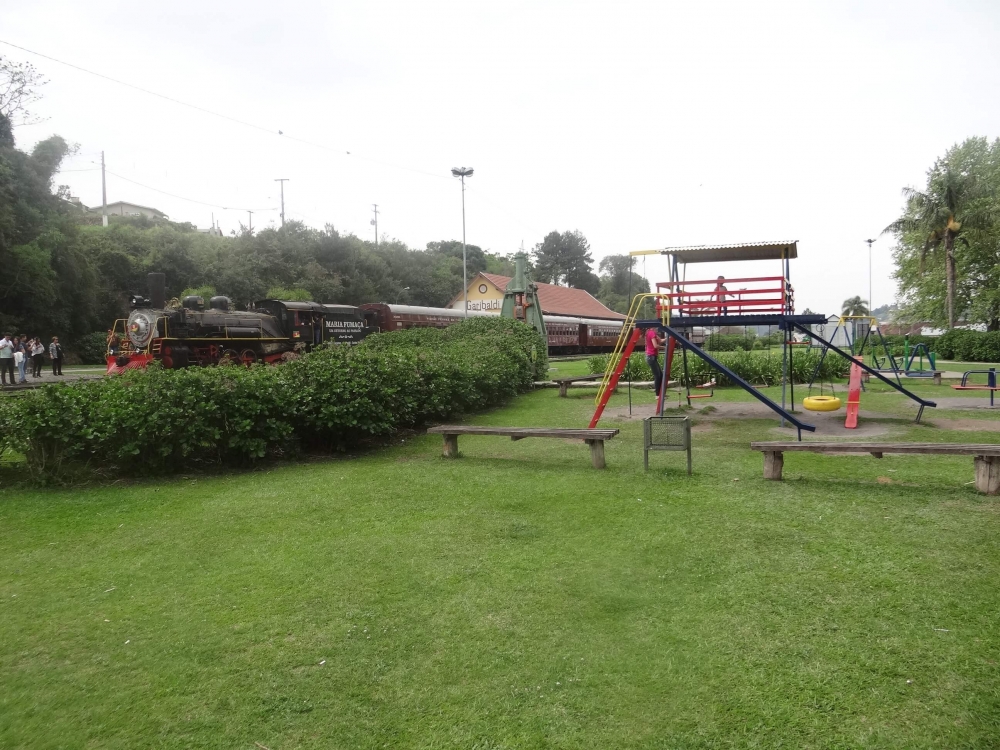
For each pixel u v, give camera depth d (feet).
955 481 19.84
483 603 12.41
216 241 150.51
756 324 35.24
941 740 8.14
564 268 255.29
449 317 122.72
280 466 24.59
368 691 9.64
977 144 133.49
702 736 8.43
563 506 18.48
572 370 81.25
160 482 22.13
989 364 83.05
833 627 11.02
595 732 8.59
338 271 164.45
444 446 25.84
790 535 15.44
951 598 11.83
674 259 37.17
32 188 101.60
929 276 134.31
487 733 8.63
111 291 117.91
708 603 12.10
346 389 26.81
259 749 8.41
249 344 73.26
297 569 14.30
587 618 11.72
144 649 11.00
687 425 21.67
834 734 8.36
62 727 8.95
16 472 23.00
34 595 13.20
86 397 23.16
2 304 94.07
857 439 28.48
